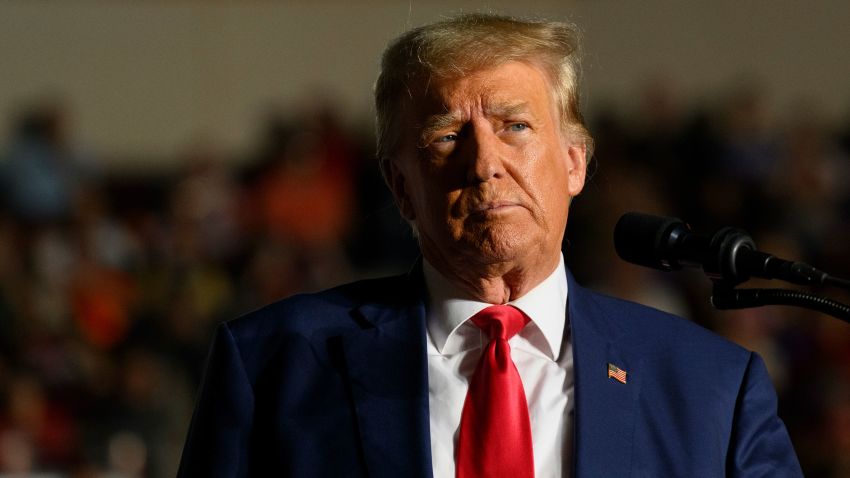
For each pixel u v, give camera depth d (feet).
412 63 19.99
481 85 19.52
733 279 18.69
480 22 20.15
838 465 51.78
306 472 19.12
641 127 79.36
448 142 19.60
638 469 19.08
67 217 77.97
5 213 77.61
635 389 19.85
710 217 72.18
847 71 89.20
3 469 58.03
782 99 89.45
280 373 19.89
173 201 79.41
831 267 70.64
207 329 69.62
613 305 21.18
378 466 18.97
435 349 20.24
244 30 96.37
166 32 95.61
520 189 19.40
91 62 94.32
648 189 64.39
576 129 20.86
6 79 92.99
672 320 21.15
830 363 55.57
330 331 20.40
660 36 90.07
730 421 19.95
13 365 64.34
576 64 20.86
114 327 70.38
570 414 19.53
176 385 65.16
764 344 54.54
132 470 60.54
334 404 19.60
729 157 74.84
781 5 89.92
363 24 96.84
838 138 84.94
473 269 19.89
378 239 77.66
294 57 96.58
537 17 21.54
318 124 82.69
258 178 80.48
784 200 73.05
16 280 70.64
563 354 20.20
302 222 78.23
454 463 19.13
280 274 72.64
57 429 60.59
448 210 19.48
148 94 94.79
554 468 19.08
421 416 19.33
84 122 93.76
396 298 20.88
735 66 90.07
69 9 94.32
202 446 19.65
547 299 20.27
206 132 95.14
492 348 19.81
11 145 80.18
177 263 74.13
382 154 21.07
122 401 62.44
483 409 19.39
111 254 75.97
